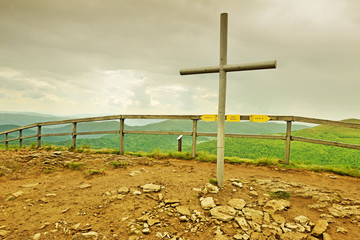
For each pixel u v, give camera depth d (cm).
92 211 309
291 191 378
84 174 484
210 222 287
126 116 747
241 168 573
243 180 453
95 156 667
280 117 573
